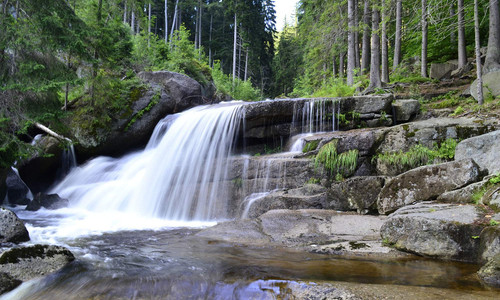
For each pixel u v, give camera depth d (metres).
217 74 33.16
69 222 8.35
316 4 26.73
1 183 11.16
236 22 45.44
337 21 22.38
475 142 6.67
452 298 2.99
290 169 8.69
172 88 16.03
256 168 9.02
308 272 4.08
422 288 3.32
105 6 14.01
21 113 9.35
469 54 20.69
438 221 4.73
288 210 7.41
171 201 9.55
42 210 10.30
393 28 22.81
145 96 14.03
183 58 23.08
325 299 3.15
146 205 9.89
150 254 5.09
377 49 17.94
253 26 47.47
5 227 5.96
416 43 24.94
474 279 3.69
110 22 14.25
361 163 8.51
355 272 4.05
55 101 10.09
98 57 12.72
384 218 6.43
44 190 13.19
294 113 11.26
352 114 10.92
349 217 6.63
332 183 8.21
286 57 52.41
